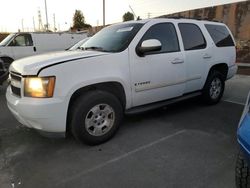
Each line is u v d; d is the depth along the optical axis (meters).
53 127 3.40
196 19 5.41
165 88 4.58
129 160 3.39
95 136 3.76
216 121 4.79
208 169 3.15
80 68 3.50
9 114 5.37
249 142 2.11
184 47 4.84
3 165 3.35
